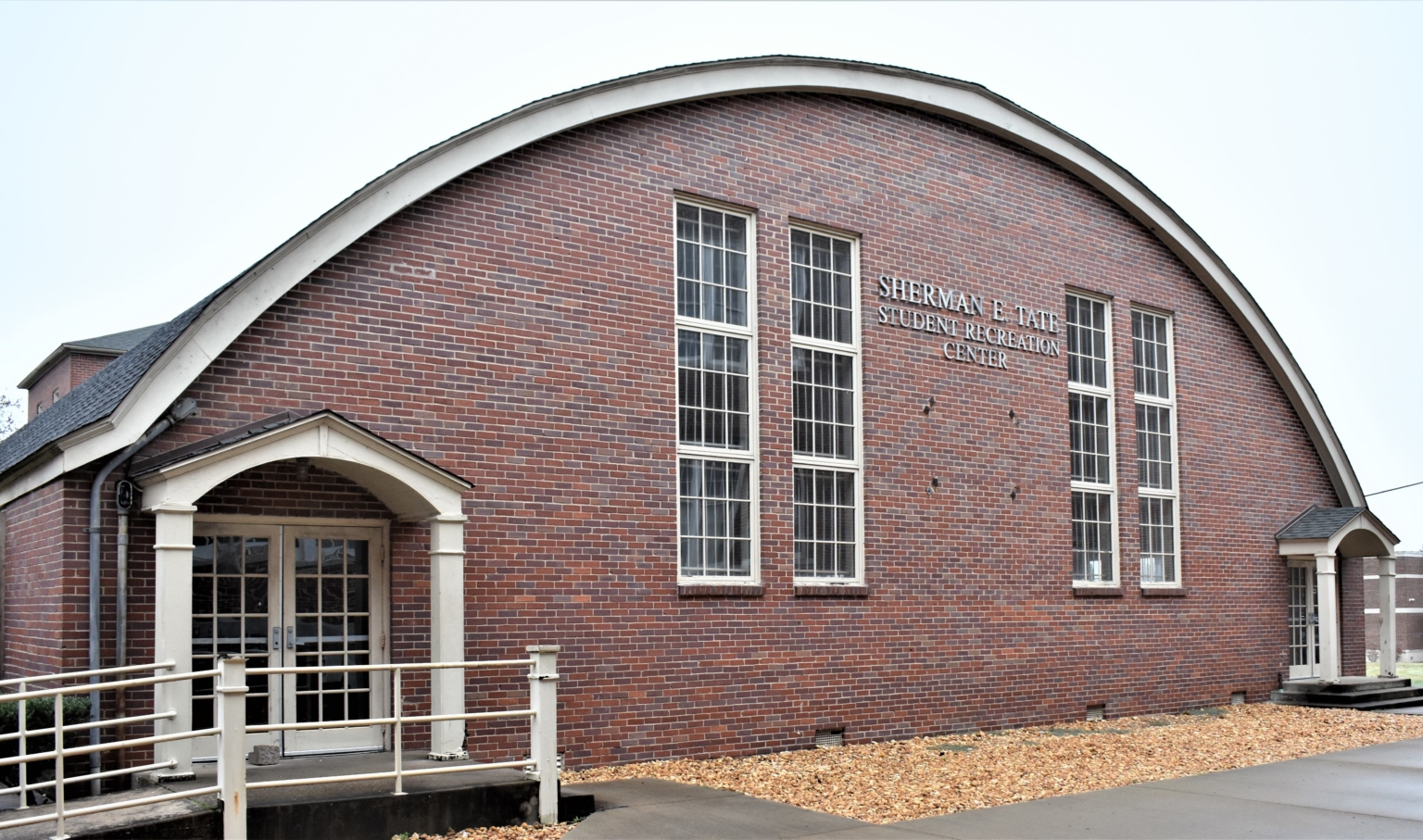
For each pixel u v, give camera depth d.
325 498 11.89
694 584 14.31
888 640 16.22
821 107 16.47
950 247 17.81
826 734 15.52
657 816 10.66
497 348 13.08
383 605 12.23
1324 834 10.44
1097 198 20.38
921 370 17.14
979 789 12.56
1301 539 22.70
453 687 11.56
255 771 10.80
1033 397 18.66
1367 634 34.88
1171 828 10.63
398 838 9.42
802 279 16.20
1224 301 22.44
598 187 14.08
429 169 12.61
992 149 18.70
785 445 15.41
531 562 13.02
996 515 17.84
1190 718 19.69
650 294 14.38
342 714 11.95
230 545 11.54
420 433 12.46
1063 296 19.45
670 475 14.26
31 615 11.52
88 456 10.55
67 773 10.33
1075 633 18.81
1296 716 20.17
